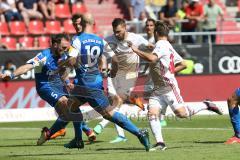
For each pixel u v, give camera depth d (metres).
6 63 54.34
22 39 64.69
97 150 30.95
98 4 74.56
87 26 31.33
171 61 30.45
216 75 55.66
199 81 55.16
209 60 58.53
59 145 33.81
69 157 28.09
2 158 28.27
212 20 66.00
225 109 53.56
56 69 31.22
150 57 29.33
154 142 34.44
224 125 43.53
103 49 29.95
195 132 38.84
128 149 31.09
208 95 55.38
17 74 31.52
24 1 66.56
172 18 65.25
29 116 51.81
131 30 64.88
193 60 58.19
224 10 78.94
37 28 66.25
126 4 74.31
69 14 69.62
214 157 27.28
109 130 41.91
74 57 29.44
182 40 63.59
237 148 30.25
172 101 30.42
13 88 51.91
